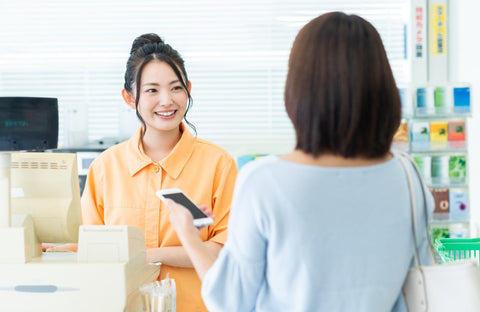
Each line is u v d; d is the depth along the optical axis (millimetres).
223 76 4625
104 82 4648
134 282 1451
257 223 1010
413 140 3719
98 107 4660
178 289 1771
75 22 4637
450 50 4410
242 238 1025
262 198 1002
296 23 4609
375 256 1034
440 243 2355
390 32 4605
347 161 1030
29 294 1386
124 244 1415
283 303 1043
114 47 4645
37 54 4645
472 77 3898
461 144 3715
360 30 1013
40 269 1386
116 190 1826
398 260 1063
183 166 1808
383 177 1049
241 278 1036
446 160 3729
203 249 1154
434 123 3707
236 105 4621
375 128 1017
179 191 1342
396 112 1044
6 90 4652
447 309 1078
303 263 1002
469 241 2352
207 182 1811
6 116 1469
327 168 1015
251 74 4625
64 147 3922
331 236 1008
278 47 4613
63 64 4648
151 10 4625
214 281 1048
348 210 1015
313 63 1000
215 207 1813
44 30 4637
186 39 4625
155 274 1665
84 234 1427
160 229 1790
